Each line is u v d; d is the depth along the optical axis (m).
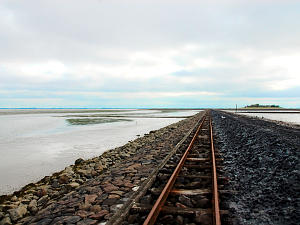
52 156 11.30
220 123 23.48
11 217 4.28
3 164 9.70
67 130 23.48
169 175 5.21
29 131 22.59
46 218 3.67
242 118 29.52
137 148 11.73
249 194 4.16
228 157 7.31
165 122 36.25
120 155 9.86
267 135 10.81
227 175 5.34
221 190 4.25
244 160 6.80
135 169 6.36
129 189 4.70
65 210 3.89
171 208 3.42
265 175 5.19
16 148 13.41
